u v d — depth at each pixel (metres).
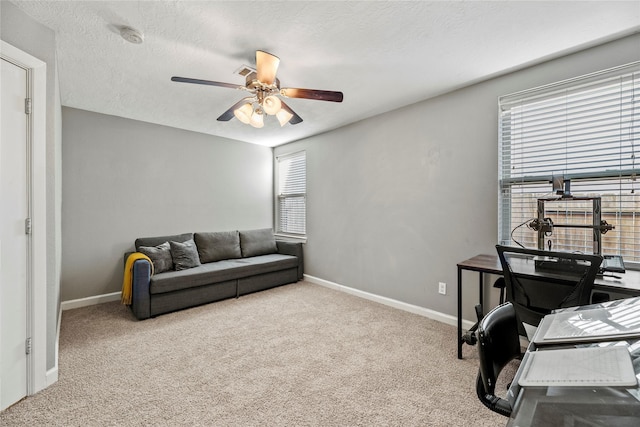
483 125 2.56
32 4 1.59
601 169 2.04
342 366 2.05
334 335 2.55
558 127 2.21
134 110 3.29
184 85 2.64
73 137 3.22
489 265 2.09
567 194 1.90
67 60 2.19
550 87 2.22
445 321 2.82
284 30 1.83
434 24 1.77
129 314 3.05
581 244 2.16
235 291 3.63
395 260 3.27
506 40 1.94
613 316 1.24
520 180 2.41
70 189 3.21
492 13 1.66
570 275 1.70
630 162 1.93
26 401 1.65
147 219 3.76
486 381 1.01
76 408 1.60
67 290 3.21
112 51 2.07
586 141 2.10
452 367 2.03
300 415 1.56
